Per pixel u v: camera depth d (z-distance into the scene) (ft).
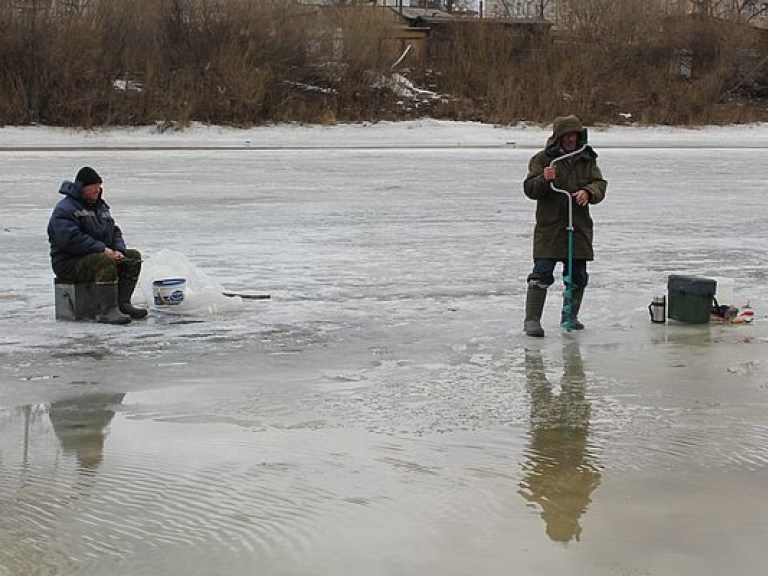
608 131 204.64
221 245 59.21
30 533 19.36
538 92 211.82
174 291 40.60
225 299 41.60
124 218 71.82
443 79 219.41
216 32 200.13
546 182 36.06
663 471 22.62
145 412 27.25
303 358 33.35
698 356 33.55
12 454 23.89
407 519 19.97
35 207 79.05
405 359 33.22
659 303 38.83
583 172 36.76
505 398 28.50
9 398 28.60
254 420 26.53
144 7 200.64
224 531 19.43
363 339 36.17
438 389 29.48
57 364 32.55
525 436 25.12
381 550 18.56
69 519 20.03
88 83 189.47
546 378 30.76
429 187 97.30
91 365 32.40
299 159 136.15
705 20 230.27
